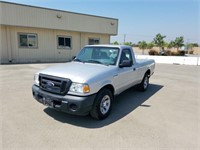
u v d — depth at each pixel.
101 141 3.18
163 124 3.94
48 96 3.75
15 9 13.81
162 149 3.00
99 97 3.88
